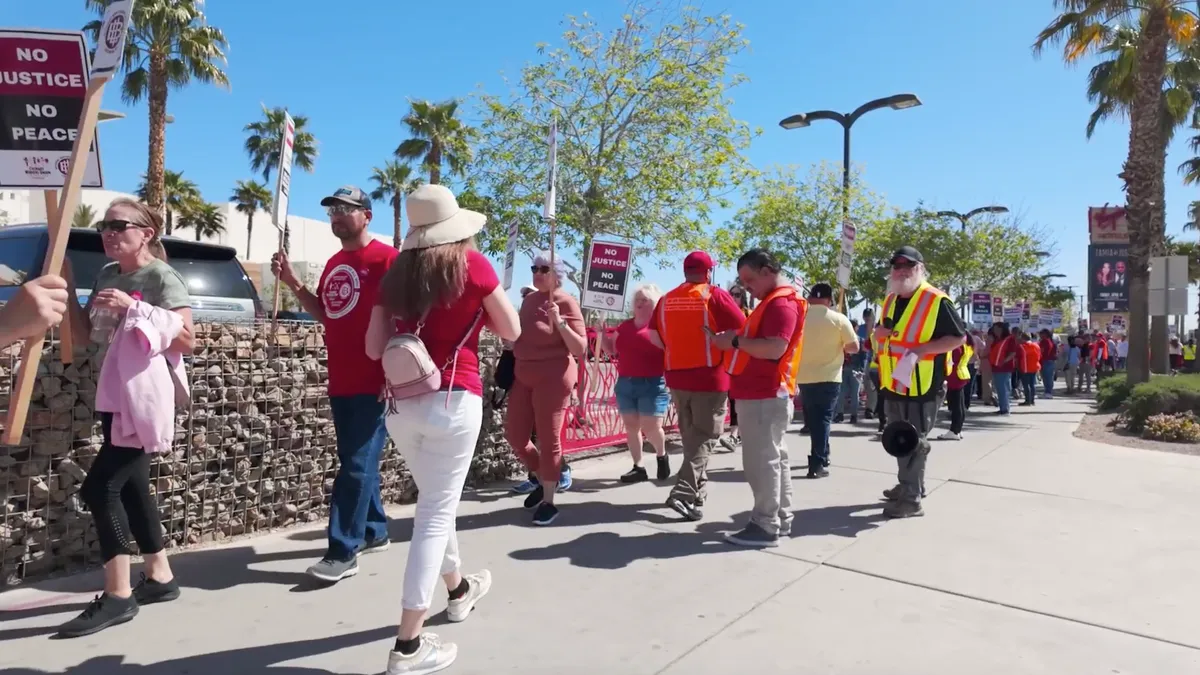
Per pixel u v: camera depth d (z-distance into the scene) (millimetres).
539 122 18547
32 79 3539
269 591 4023
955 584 4219
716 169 18891
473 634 3539
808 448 8859
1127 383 14094
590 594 4055
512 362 6008
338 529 4219
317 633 3527
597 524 5426
